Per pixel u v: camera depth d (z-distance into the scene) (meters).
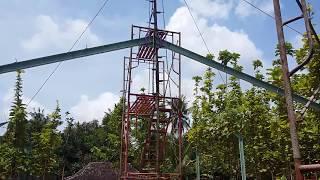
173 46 18.72
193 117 28.66
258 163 22.36
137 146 33.59
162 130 24.45
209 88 28.23
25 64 15.02
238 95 25.86
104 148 44.75
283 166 20.44
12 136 30.59
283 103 17.61
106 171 40.28
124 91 24.03
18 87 30.91
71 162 70.25
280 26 4.39
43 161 33.84
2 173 30.19
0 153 30.48
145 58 22.67
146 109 24.17
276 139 19.73
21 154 30.78
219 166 31.89
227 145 24.53
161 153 24.94
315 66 11.10
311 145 15.77
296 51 13.15
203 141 26.30
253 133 22.05
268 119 21.50
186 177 45.81
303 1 4.35
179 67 23.39
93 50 16.48
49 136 34.12
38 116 64.19
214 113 25.78
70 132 73.25
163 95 23.14
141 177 23.16
